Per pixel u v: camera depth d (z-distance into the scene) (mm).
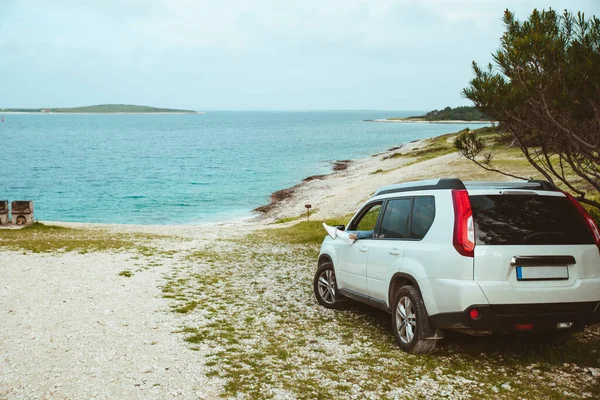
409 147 98000
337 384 4965
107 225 27344
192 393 4734
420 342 5652
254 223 33625
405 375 5207
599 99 6117
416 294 5676
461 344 6188
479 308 5031
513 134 7992
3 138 156125
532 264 5117
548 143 8234
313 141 136750
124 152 104062
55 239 17484
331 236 8055
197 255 14273
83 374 5188
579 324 5246
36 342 6207
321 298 8375
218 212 39469
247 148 112812
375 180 46969
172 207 42188
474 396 4691
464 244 5141
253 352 5949
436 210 5621
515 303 5047
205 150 108062
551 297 5105
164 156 94188
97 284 9742
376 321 7387
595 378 5117
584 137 6926
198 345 6207
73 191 52031
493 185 5711
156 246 16188
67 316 7418
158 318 7441
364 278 6887
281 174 65062
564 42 6410
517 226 5223
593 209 9625
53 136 169250
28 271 10875
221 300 8742
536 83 6523
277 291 9531
